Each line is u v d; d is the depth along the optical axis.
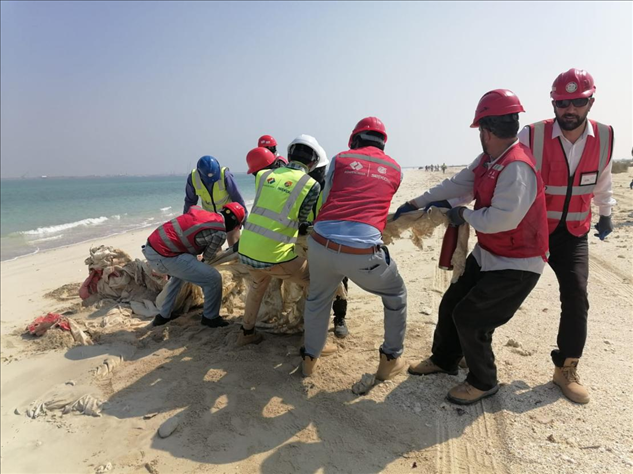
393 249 8.66
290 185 3.57
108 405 3.38
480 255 3.15
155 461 2.71
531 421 2.84
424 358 3.75
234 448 2.78
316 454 2.68
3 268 9.72
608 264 6.32
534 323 4.36
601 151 2.94
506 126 2.63
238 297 5.38
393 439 2.77
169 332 4.60
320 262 3.04
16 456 2.89
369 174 3.07
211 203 5.64
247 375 3.59
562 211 3.04
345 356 3.86
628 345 3.77
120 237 14.03
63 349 4.47
